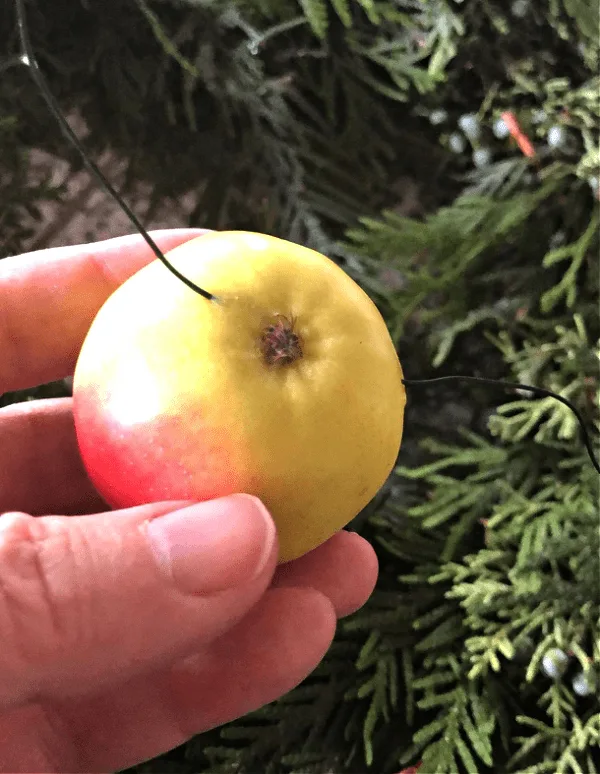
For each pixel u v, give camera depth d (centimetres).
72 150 22
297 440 11
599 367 20
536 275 22
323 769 19
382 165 24
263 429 11
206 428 11
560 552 19
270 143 22
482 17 22
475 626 19
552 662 18
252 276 11
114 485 12
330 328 11
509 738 19
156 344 11
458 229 21
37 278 16
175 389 11
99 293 17
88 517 12
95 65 21
